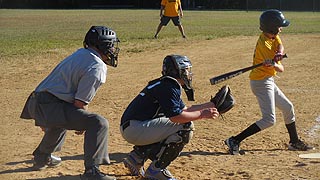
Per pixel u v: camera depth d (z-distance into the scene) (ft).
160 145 18.26
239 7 193.57
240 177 19.17
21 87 37.68
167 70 17.81
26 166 20.48
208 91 35.78
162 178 18.53
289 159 21.44
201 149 22.89
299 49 57.41
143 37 70.64
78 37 73.00
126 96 34.47
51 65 46.93
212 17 131.34
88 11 178.09
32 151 22.56
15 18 132.57
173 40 65.92
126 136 18.20
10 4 211.00
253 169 20.11
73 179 19.02
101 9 199.21
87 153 17.92
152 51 55.93
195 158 21.58
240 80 39.68
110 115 29.37
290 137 22.97
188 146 23.26
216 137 24.75
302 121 27.78
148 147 18.53
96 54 18.13
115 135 25.16
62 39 69.82
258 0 189.37
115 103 32.45
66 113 18.03
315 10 175.94
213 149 22.94
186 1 201.16
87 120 17.97
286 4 182.50
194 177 19.24
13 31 87.61
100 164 19.08
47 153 19.92
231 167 20.43
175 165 20.65
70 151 22.50
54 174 19.57
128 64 47.78
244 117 28.58
